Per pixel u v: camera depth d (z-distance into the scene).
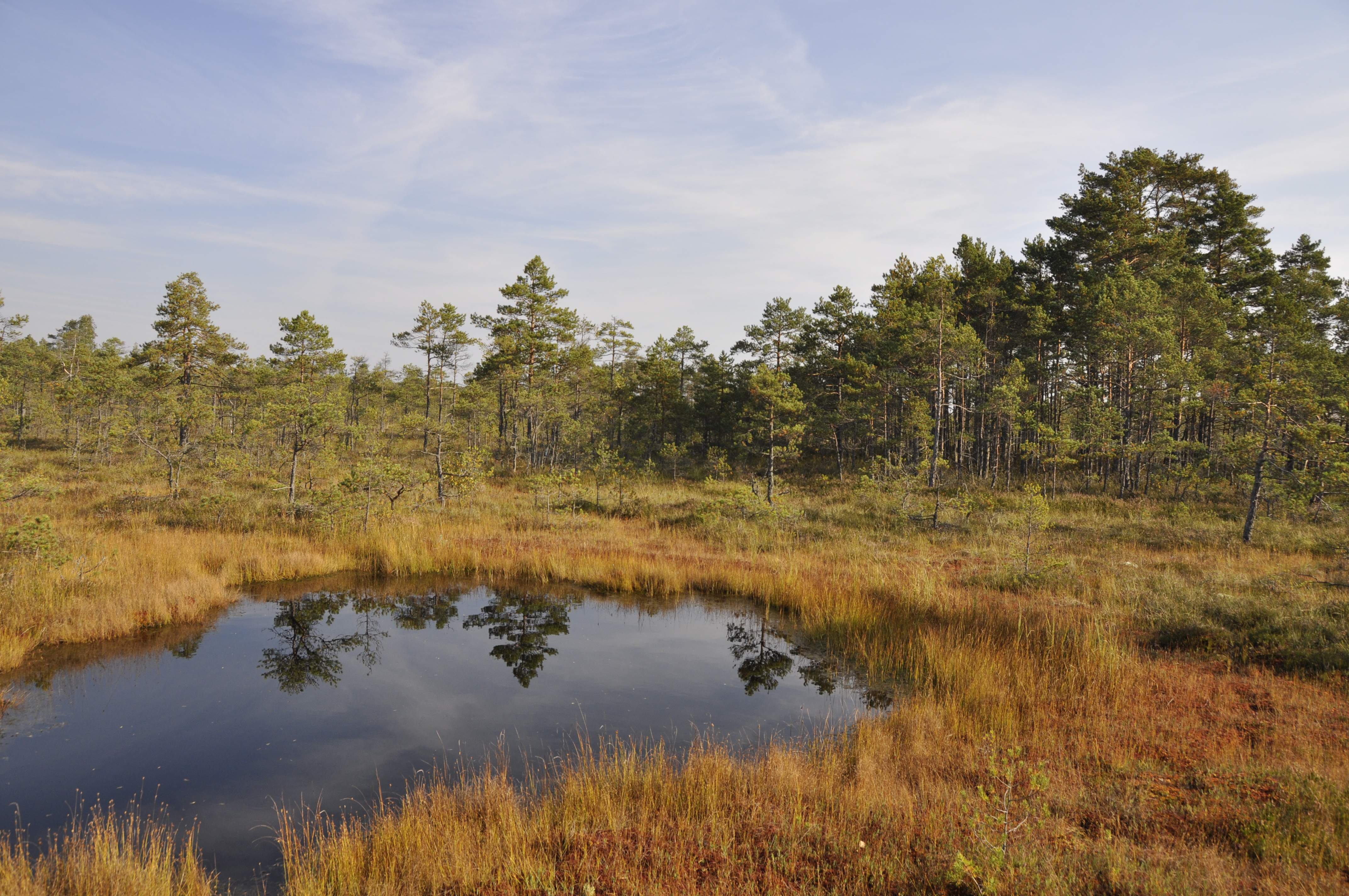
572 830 5.51
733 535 20.69
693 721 8.57
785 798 6.02
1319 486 18.39
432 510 23.33
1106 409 30.53
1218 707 7.86
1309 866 4.43
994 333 41.12
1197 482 27.22
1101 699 8.26
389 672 10.48
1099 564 15.95
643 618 13.73
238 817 6.23
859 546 19.41
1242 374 27.31
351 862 5.01
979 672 9.21
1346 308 35.91
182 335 43.97
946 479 35.22
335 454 25.02
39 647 10.73
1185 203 38.09
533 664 10.91
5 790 6.64
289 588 15.20
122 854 5.28
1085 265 37.22
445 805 5.94
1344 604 10.79
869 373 37.69
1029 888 4.24
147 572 13.70
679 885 4.69
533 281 45.97
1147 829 5.14
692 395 56.62
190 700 9.16
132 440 31.39
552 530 21.62
